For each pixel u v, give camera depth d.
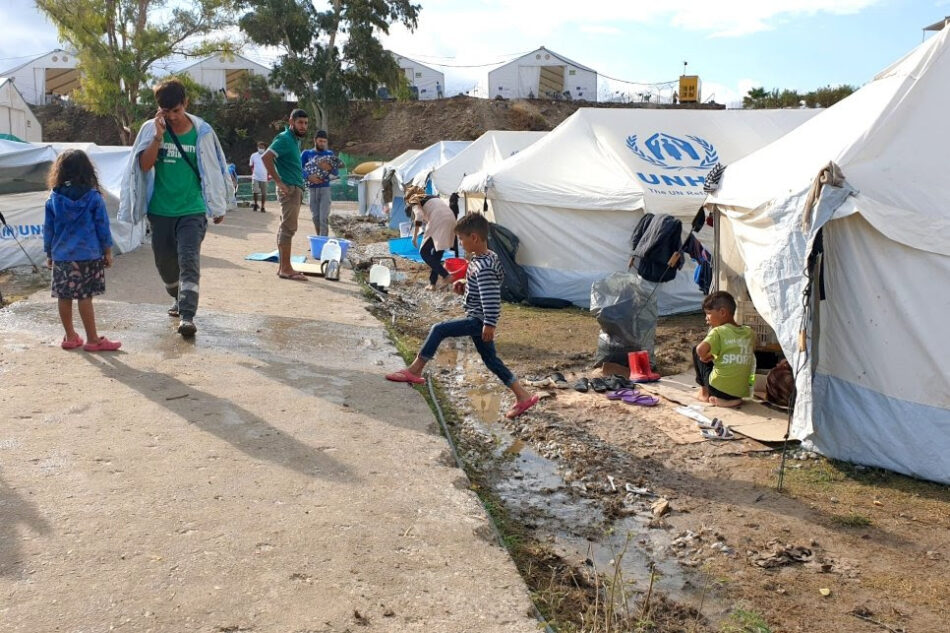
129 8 39.34
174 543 3.37
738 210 6.76
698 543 4.37
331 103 46.50
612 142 11.97
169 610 2.90
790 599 3.78
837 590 3.86
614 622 3.47
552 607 3.53
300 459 4.41
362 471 4.35
